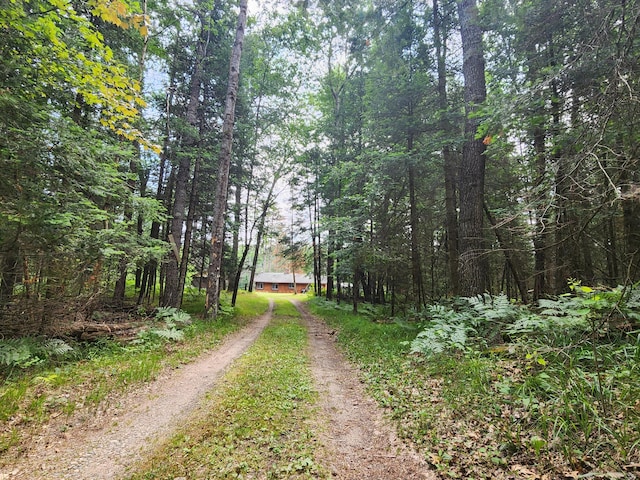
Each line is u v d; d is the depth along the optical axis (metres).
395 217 14.13
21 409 4.08
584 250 8.41
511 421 3.52
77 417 4.10
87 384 5.13
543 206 4.38
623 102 3.91
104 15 3.67
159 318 10.90
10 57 5.10
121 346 7.51
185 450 3.39
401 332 9.54
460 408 4.04
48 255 6.11
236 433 3.74
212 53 15.23
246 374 6.02
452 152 11.34
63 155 5.76
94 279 7.44
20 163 5.33
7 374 5.08
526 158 7.28
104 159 7.36
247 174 18.61
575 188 4.18
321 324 15.45
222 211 12.89
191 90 14.37
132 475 2.97
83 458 3.24
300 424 4.05
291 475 2.99
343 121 20.42
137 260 9.48
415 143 11.80
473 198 8.37
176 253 13.68
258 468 3.09
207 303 12.59
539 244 9.80
